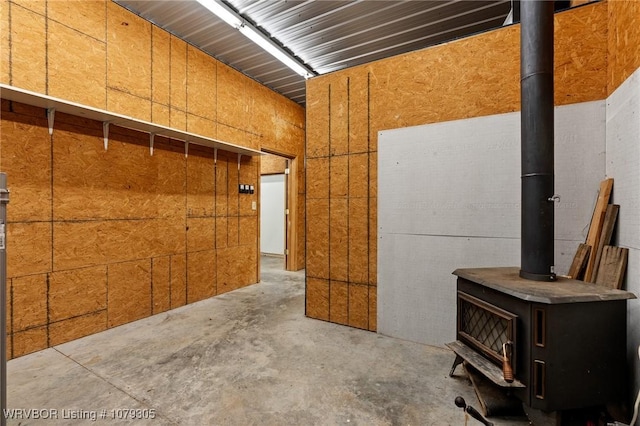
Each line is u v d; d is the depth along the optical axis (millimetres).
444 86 2576
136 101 3096
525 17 1734
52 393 1869
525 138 1739
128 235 3131
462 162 2506
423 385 1990
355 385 1987
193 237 3834
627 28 1763
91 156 2832
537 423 1537
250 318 3256
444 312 2574
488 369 1615
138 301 3209
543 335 1385
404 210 2752
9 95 2225
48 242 2547
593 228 1966
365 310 2965
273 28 3475
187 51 3627
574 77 2148
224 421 1638
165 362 2275
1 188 1256
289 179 5766
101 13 2801
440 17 3301
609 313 1418
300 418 1667
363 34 3602
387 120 2842
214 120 3998
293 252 5770
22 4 2305
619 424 1502
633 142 1678
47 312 2529
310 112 3299
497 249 2385
